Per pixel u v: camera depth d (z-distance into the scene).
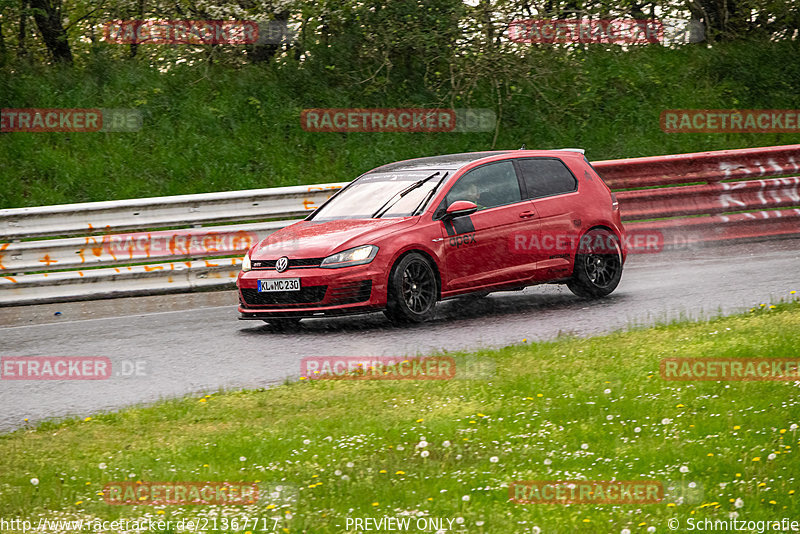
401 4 51.09
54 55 53.41
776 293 28.77
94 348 26.34
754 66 55.53
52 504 14.01
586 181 31.69
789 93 54.38
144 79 49.44
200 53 51.84
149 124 46.62
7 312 32.56
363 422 17.39
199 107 47.78
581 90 51.75
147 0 51.44
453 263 28.34
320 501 13.70
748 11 58.81
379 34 50.84
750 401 17.39
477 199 29.39
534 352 22.19
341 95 50.06
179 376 22.59
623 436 16.12
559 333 24.03
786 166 43.69
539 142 49.09
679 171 42.06
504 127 49.38
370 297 26.97
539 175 30.86
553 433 16.41
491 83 50.56
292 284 27.12
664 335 23.12
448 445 15.72
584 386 19.06
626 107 51.44
